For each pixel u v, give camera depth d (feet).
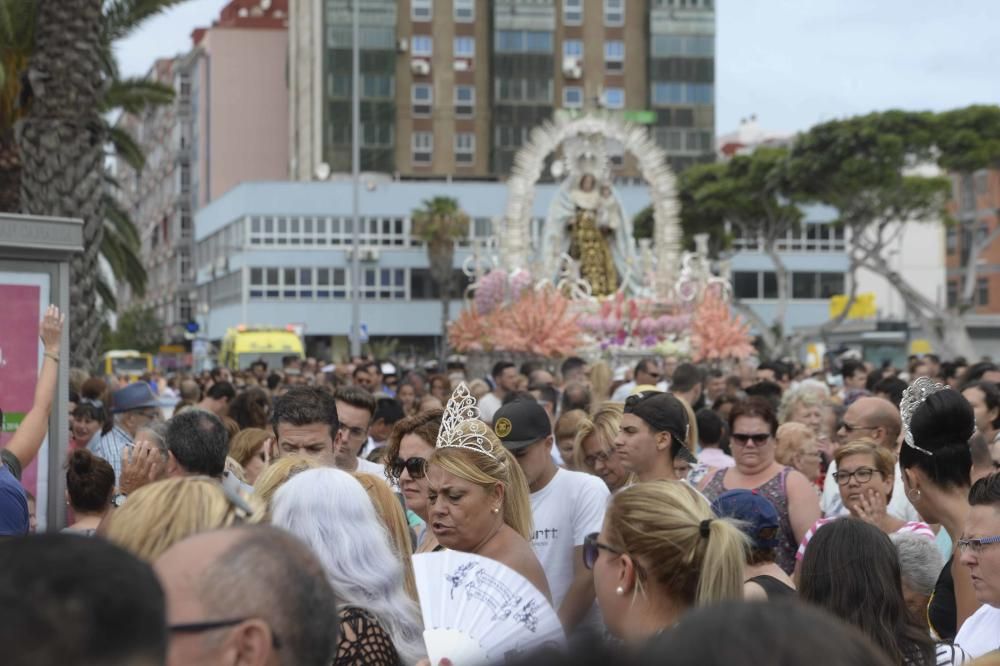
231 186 331.98
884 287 309.63
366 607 17.15
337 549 17.31
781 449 35.65
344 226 283.18
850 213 205.98
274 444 31.22
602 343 138.92
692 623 6.90
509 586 17.43
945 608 21.26
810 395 41.83
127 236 122.42
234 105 332.80
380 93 304.71
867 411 32.50
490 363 143.13
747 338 141.90
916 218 207.82
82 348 66.44
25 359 31.86
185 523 14.42
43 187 63.72
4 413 31.53
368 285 283.38
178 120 360.28
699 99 321.11
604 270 164.96
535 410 26.55
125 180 457.68
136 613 7.36
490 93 314.14
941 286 302.45
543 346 134.10
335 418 26.86
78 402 45.62
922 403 23.13
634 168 309.63
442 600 17.33
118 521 14.60
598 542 16.60
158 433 25.52
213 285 312.09
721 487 30.68
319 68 302.66
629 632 16.10
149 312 319.27
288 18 340.18
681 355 137.39
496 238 164.55
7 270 31.68
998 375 53.26
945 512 22.97
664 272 163.43
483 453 21.93
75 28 63.77
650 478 27.20
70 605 7.14
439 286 286.46
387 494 21.72
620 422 27.53
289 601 10.50
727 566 15.79
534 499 26.58
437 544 25.36
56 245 32.01
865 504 26.53
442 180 311.47
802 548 24.21
